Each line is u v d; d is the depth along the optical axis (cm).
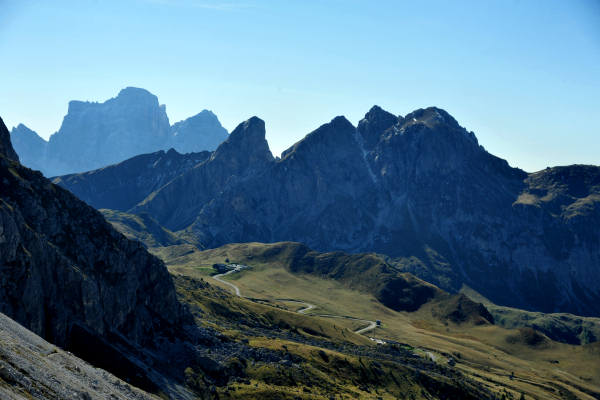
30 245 13925
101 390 8981
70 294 14775
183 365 17738
